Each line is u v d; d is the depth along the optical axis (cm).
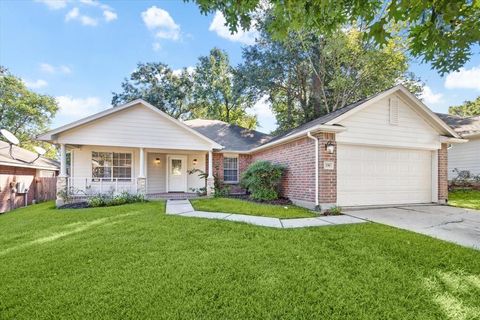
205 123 1847
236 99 1973
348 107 898
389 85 1553
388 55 1405
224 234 503
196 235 498
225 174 1462
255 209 787
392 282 306
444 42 263
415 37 303
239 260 367
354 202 838
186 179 1448
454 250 403
